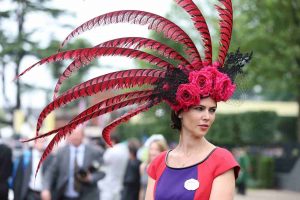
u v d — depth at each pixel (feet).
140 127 107.76
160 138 31.19
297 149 92.89
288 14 71.56
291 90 90.12
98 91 13.20
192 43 13.41
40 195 34.12
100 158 32.30
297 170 89.30
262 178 93.45
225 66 13.62
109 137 14.28
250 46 74.33
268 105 134.62
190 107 13.15
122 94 13.43
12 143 57.67
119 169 36.65
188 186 12.82
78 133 31.68
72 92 13.10
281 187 92.63
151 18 13.20
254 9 73.61
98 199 32.07
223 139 97.55
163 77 13.34
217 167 12.86
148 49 13.51
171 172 13.24
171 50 13.32
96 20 12.92
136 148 37.35
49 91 98.73
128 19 13.12
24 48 79.77
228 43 13.61
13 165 35.91
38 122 13.32
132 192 36.70
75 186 31.71
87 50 12.86
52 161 32.40
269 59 77.97
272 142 98.22
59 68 66.64
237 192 84.02
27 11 81.46
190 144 13.30
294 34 73.26
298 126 99.30
